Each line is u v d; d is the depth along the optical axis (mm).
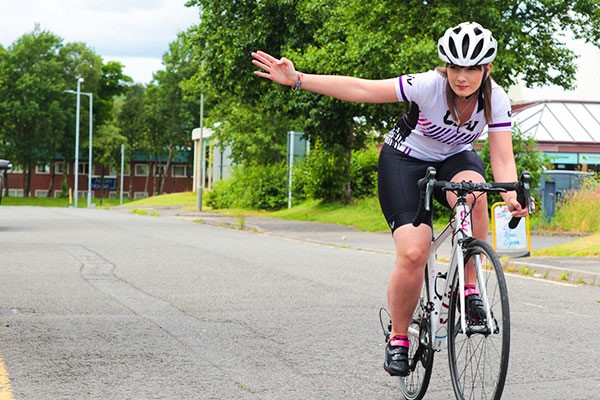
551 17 31844
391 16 30484
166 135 123375
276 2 36938
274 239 27094
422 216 5746
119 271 15922
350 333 9602
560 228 27531
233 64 38438
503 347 5266
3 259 17938
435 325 6137
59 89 119062
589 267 16641
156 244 22938
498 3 30109
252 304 11867
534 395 6828
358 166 42281
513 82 31594
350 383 7234
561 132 43375
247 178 55719
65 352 8359
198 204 58125
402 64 28594
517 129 29375
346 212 38438
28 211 49562
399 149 6371
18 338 9055
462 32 5676
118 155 122500
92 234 26828
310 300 12336
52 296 12375
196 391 6891
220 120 64125
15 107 115500
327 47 32438
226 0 38469
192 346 8766
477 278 5613
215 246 22750
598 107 45719
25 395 6699
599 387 7109
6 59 119750
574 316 11141
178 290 13289
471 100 5965
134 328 9766
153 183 135625
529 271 16953
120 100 137000
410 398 6602
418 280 6254
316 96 35406
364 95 6129
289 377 7434
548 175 29438
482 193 6074
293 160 51156
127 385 7066
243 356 8297
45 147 121188
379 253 22047
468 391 5676
